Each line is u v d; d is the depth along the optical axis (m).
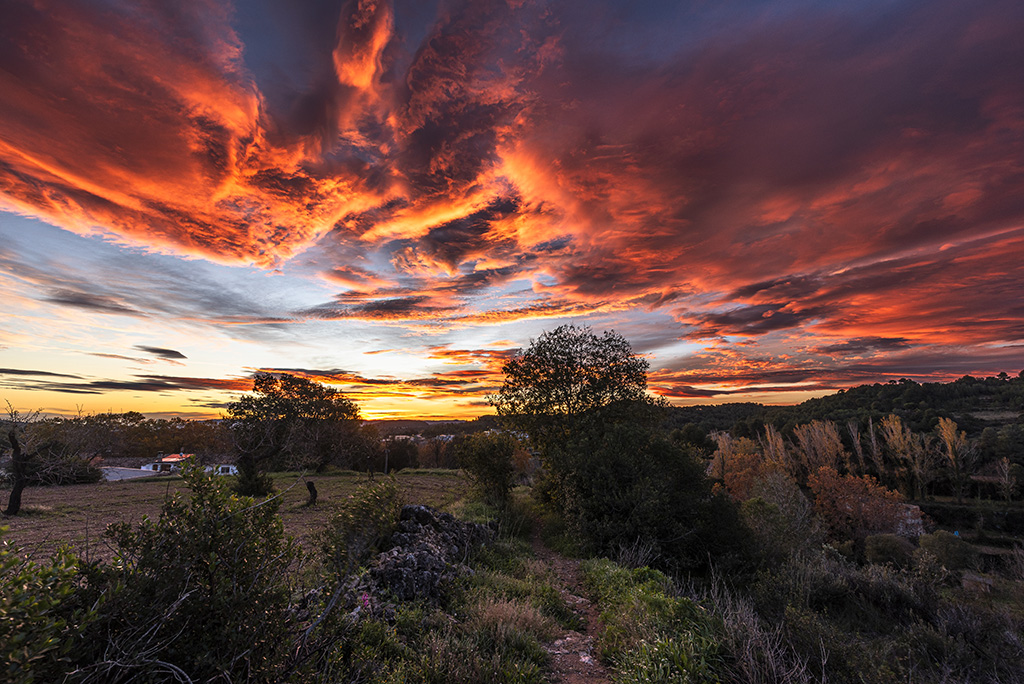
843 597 12.05
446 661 4.98
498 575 8.96
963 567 27.50
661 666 5.00
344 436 37.12
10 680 2.02
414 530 9.68
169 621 3.00
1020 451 65.69
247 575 3.38
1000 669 7.05
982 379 113.62
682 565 13.22
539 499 20.12
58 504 20.12
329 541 6.43
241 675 3.10
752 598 9.20
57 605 2.51
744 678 4.98
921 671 7.15
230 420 27.61
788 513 25.84
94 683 2.59
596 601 8.94
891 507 46.78
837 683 4.96
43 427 19.02
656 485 15.02
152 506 19.66
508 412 21.89
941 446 69.81
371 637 4.96
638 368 21.19
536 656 5.84
